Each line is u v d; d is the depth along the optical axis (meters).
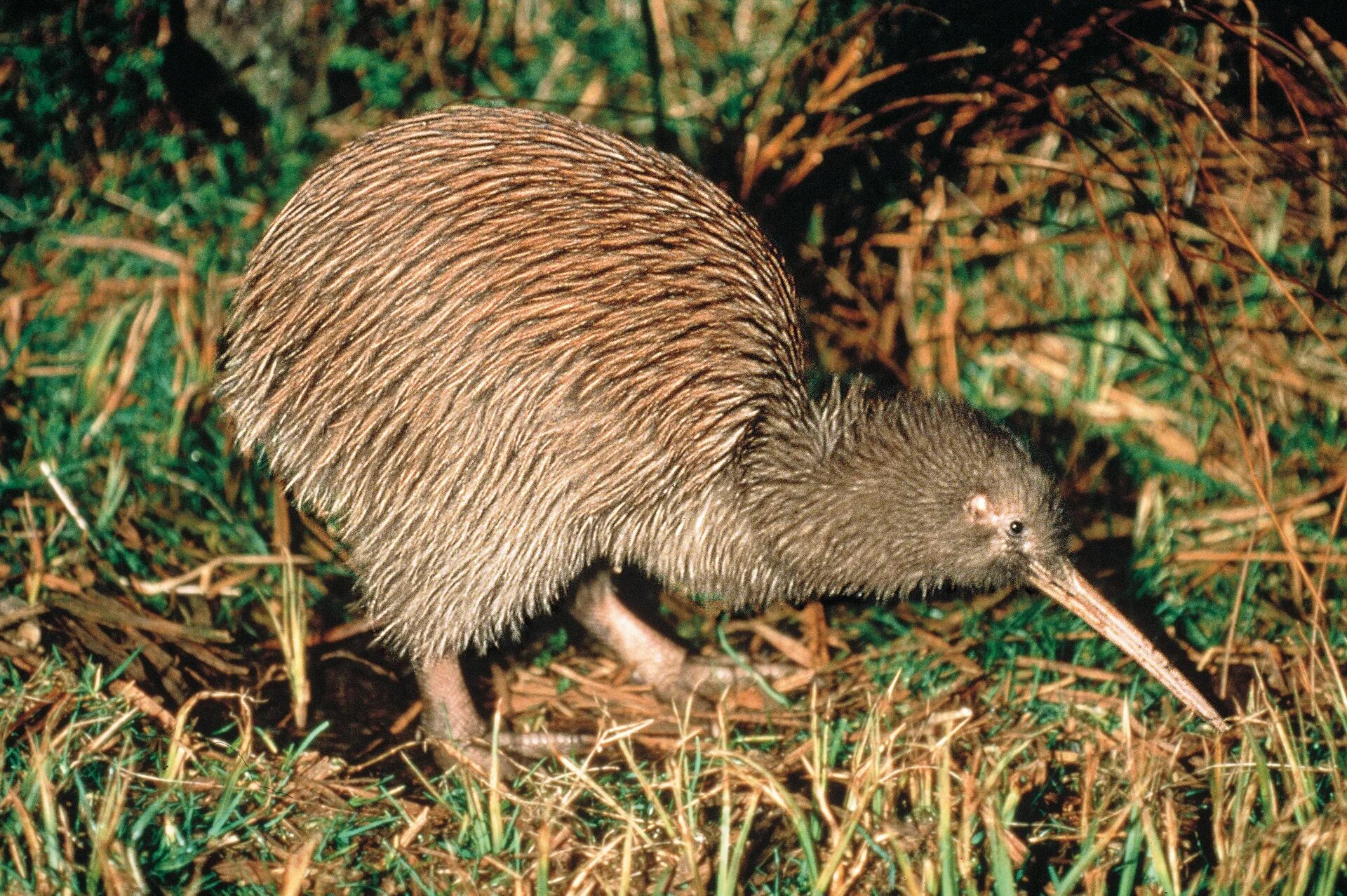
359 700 1.79
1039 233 1.99
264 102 2.04
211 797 1.66
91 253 1.97
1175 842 1.62
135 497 1.86
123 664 1.70
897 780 1.68
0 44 1.98
